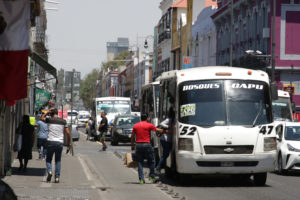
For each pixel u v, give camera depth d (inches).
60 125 1080.2
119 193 952.3
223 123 1077.8
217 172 1069.8
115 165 1565.0
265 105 1107.9
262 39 3176.7
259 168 1074.7
